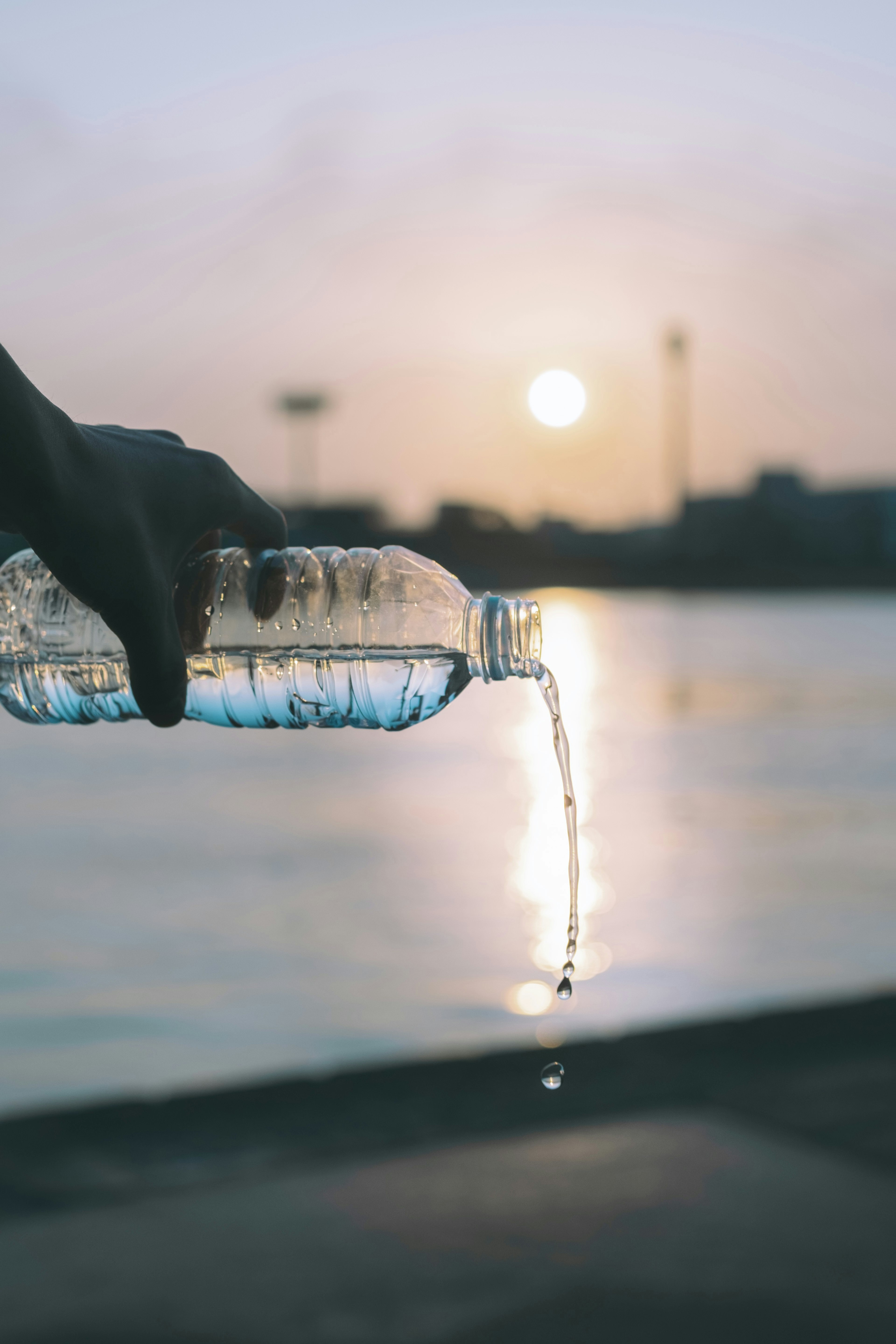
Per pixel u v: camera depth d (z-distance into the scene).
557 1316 2.32
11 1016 4.46
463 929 5.70
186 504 0.97
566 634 34.34
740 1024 3.81
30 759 12.00
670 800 9.59
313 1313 2.33
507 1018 4.46
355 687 1.32
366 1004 4.62
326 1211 2.73
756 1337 2.26
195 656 1.29
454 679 1.36
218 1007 4.58
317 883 6.62
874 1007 3.96
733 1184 2.82
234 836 7.97
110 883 6.59
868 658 26.47
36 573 1.40
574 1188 2.82
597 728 14.69
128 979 4.91
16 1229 2.64
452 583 1.37
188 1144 3.05
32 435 0.85
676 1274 2.47
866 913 6.04
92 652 1.36
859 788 10.16
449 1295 2.40
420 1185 2.84
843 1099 3.26
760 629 37.03
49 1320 2.31
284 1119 3.19
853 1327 2.29
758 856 7.41
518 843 7.81
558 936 5.59
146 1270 2.49
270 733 14.11
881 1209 2.72
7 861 7.14
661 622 40.53
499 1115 3.20
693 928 5.77
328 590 1.29
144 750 12.66
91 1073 3.92
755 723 14.97
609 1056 3.60
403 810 9.04
